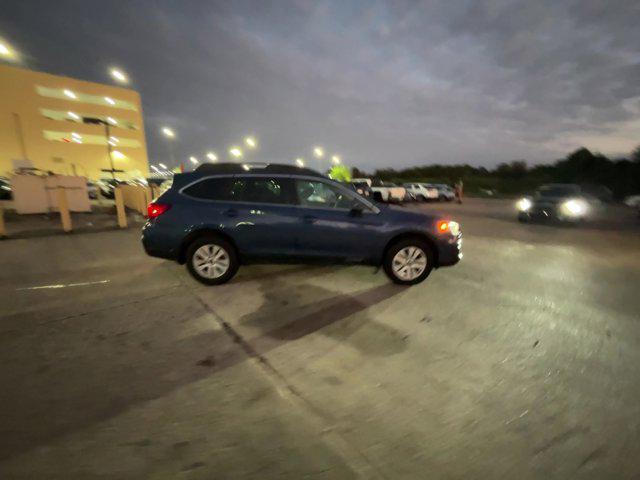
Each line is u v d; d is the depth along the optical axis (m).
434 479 1.76
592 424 2.15
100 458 1.86
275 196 4.59
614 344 3.18
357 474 1.79
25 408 2.23
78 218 11.40
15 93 36.25
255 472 1.79
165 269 5.44
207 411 2.23
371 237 4.58
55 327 3.41
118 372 2.65
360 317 3.71
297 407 2.28
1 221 7.97
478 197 32.50
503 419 2.19
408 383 2.56
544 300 4.28
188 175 4.65
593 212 11.98
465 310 3.93
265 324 3.52
